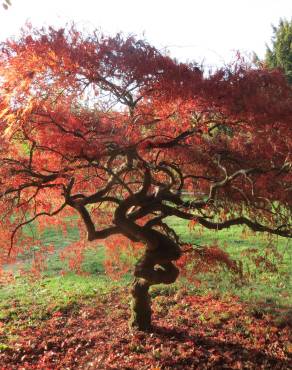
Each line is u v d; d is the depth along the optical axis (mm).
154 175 8133
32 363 7148
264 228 7371
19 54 4691
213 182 7262
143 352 7250
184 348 7352
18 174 6113
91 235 6789
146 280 7438
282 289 10445
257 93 5336
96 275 11859
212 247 8188
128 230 6926
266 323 8523
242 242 14328
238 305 9445
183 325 8375
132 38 5129
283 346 7602
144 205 7109
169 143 6020
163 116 5711
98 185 7668
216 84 5207
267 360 7105
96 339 7867
